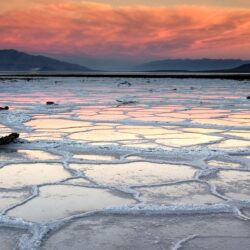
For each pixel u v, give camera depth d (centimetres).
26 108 1631
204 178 557
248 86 3778
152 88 3431
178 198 472
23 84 4131
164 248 347
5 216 410
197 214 421
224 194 488
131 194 487
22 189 505
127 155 697
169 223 399
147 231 381
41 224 394
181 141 852
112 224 397
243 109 1612
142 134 953
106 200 465
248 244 354
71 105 1780
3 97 2298
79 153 715
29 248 343
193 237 368
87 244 355
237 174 578
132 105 1808
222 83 4578
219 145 805
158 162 646
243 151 723
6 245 350
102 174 576
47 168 609
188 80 5803
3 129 1025
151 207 436
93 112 1494
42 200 463
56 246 350
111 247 349
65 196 477
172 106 1756
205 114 1425
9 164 634
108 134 952
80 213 424
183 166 622
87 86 3834
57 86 3775
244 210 432
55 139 857
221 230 383
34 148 755
